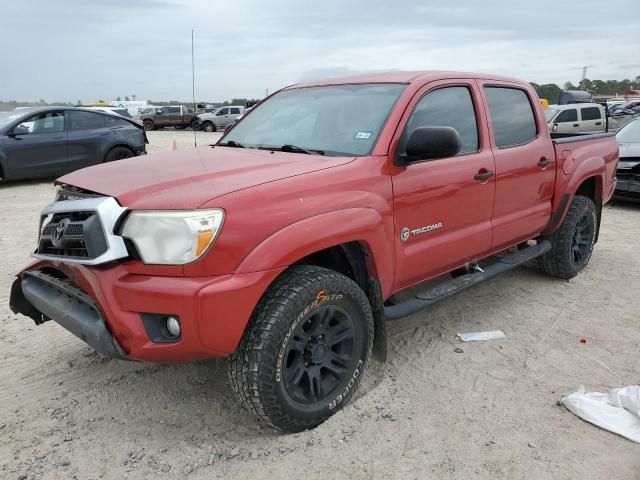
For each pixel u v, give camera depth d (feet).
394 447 8.92
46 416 9.82
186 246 7.73
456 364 11.75
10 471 8.39
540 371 11.43
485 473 8.32
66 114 36.81
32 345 12.55
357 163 9.94
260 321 8.38
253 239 8.09
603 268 18.56
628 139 30.76
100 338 8.11
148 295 7.80
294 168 9.48
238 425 9.57
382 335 10.47
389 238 10.21
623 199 29.35
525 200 14.28
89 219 8.22
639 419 9.43
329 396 9.51
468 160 12.15
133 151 40.14
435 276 12.21
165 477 8.30
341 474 8.31
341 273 10.20
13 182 37.50
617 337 13.10
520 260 14.57
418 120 11.28
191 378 11.16
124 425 9.59
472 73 13.25
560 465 8.48
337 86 12.83
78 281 8.66
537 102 15.15
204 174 9.16
